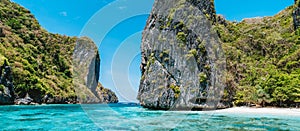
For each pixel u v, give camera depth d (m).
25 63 58.84
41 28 84.19
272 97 34.97
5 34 65.81
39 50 75.44
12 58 56.81
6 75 46.22
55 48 79.81
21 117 21.11
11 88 47.25
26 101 49.91
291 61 44.00
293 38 51.19
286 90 33.28
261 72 43.28
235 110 30.73
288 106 33.41
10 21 74.12
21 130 14.22
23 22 79.88
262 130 14.68
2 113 25.56
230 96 36.53
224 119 20.69
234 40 53.00
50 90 58.75
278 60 47.62
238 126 16.28
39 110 29.88
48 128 14.95
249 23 70.50
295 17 55.78
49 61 74.19
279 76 36.16
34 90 53.59
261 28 63.69
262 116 23.47
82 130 14.34
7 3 82.31
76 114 23.36
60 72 73.19
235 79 40.91
